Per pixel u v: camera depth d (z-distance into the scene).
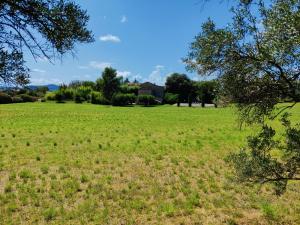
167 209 10.01
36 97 110.38
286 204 10.55
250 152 7.12
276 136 22.09
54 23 6.05
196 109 77.00
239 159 7.07
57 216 9.64
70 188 12.12
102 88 106.50
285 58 6.02
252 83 6.49
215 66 6.55
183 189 12.06
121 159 17.78
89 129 32.66
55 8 5.99
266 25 6.11
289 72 6.19
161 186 12.59
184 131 31.19
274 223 9.07
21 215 9.73
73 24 6.17
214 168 15.55
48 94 110.25
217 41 6.32
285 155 6.94
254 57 6.23
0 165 16.16
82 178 13.45
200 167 15.89
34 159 17.69
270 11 6.05
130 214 9.77
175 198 11.22
